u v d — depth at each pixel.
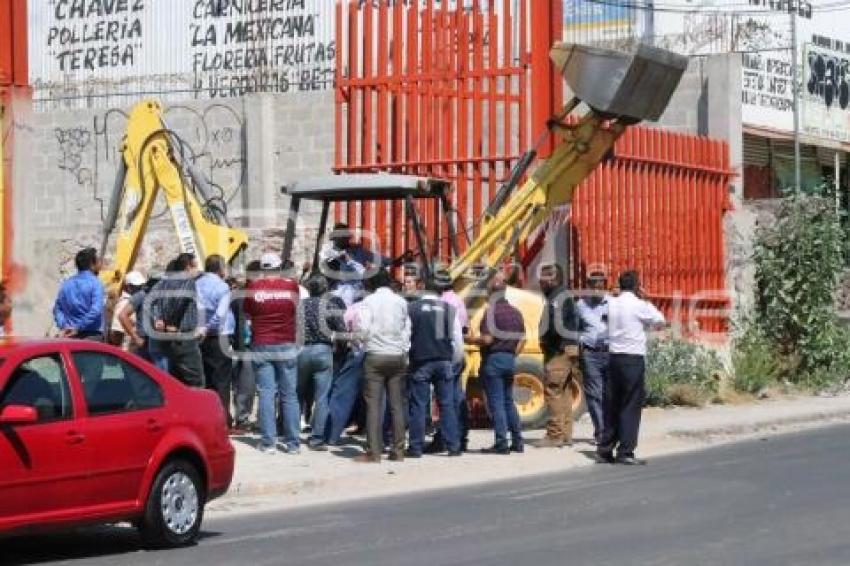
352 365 19.86
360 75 28.50
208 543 13.64
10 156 23.33
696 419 23.52
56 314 19.44
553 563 12.02
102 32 43.53
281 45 40.81
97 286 19.36
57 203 35.78
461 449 19.91
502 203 22.42
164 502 13.29
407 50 24.25
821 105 39.75
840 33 40.81
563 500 15.90
